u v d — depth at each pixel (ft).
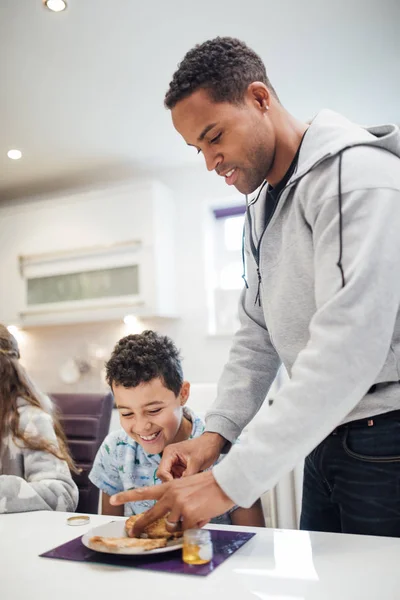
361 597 1.82
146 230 10.00
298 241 2.86
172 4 6.19
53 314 10.68
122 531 2.61
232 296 10.66
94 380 11.03
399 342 2.57
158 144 9.79
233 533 2.57
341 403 2.19
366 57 7.32
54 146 9.69
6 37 6.68
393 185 2.43
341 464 2.71
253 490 2.20
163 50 7.03
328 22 6.61
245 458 2.20
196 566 2.15
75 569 2.19
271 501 6.86
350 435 2.67
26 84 7.68
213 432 3.23
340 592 1.86
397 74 7.75
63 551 2.41
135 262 10.03
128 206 10.20
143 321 10.90
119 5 6.17
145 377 3.80
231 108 2.75
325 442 2.81
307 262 2.82
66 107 8.34
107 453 4.47
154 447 3.95
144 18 6.41
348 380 2.18
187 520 2.22
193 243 10.69
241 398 3.41
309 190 2.72
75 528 2.89
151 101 8.25
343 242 2.40
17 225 11.14
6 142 9.45
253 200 3.56
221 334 10.23
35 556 2.39
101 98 8.12
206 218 10.85
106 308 10.21
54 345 11.51
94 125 8.96
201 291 10.52
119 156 10.23
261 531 2.62
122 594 1.93
